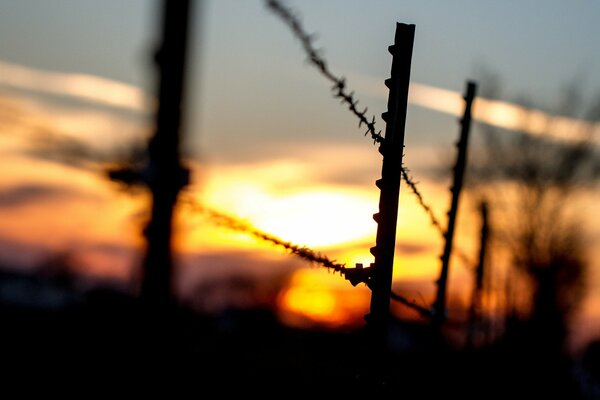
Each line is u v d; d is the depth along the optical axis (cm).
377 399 511
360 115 469
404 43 510
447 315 831
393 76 509
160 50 245
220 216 336
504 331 1063
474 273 965
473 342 957
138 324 257
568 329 1725
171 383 260
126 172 252
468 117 812
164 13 243
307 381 1027
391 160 508
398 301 680
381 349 511
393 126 508
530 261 1995
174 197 256
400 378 772
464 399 926
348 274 492
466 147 812
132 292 258
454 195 811
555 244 2112
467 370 938
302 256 444
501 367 1039
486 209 973
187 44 246
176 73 247
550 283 1883
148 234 255
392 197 509
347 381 596
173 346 262
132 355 258
